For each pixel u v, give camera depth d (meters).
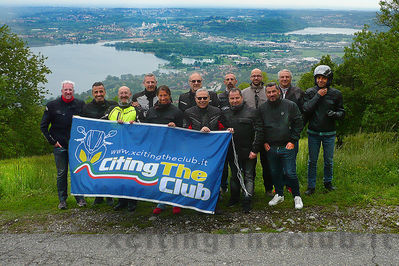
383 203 4.45
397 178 5.34
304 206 4.57
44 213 4.85
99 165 4.58
